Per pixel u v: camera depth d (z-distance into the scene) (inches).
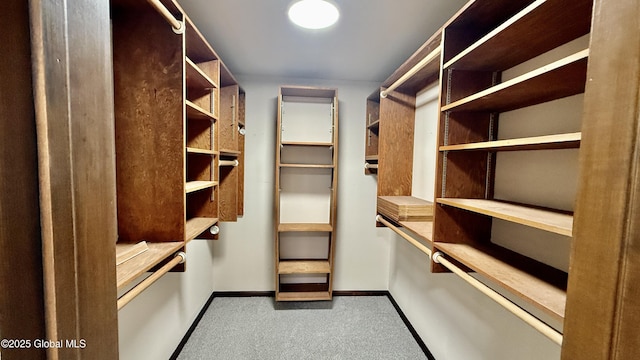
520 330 44.6
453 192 48.7
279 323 87.3
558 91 34.8
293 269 95.5
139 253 39.4
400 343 79.4
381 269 107.7
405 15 54.7
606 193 18.4
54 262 15.6
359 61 80.0
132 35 42.8
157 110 43.6
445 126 48.1
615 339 17.9
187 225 59.0
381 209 78.7
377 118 101.3
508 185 46.4
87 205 17.9
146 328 57.7
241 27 60.1
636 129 16.9
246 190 101.3
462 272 41.7
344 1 50.0
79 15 17.0
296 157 101.3
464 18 43.3
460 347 60.3
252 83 97.8
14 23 14.5
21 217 15.0
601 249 18.7
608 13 18.3
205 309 93.7
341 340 79.8
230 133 85.6
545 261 39.5
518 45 37.7
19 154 14.8
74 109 16.7
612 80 18.0
